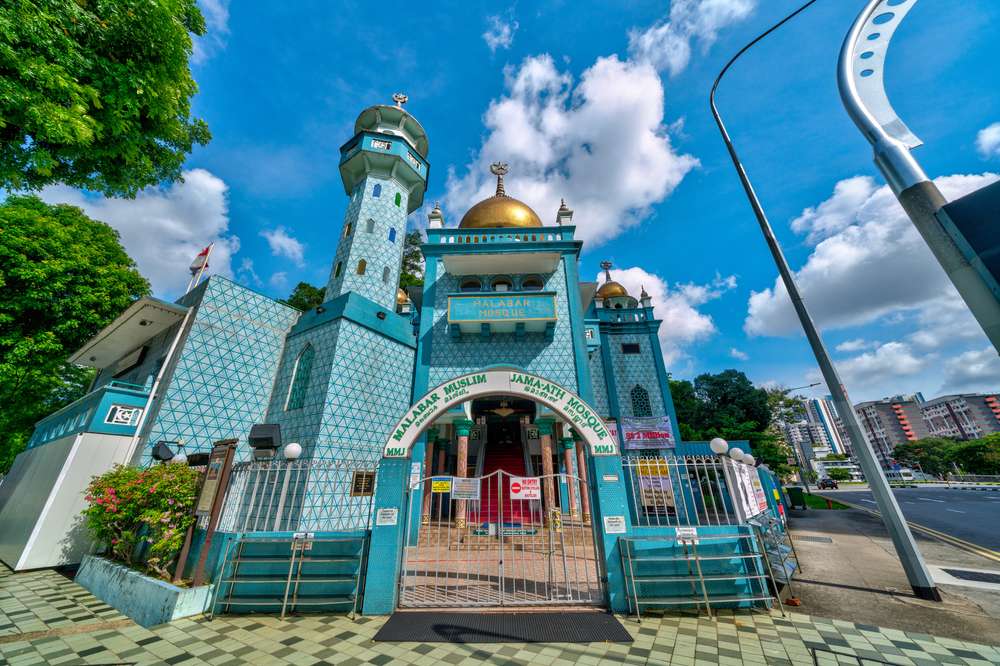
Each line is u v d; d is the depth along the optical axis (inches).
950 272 67.6
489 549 421.1
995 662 170.2
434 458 689.6
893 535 266.1
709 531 251.9
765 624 216.7
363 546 255.6
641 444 735.1
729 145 348.2
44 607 270.4
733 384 1194.0
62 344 611.5
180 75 254.4
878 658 176.6
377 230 685.3
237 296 551.2
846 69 108.3
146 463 420.5
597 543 259.8
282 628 220.2
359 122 792.3
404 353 625.3
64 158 234.2
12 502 475.8
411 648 195.5
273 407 554.3
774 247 321.4
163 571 275.7
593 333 839.7
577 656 185.5
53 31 192.4
